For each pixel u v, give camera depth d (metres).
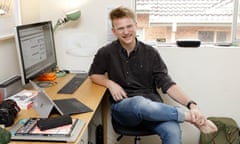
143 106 2.01
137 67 2.39
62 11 2.76
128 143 2.88
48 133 1.36
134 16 2.35
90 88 2.25
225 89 2.74
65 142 1.33
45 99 1.72
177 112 1.99
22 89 2.17
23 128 1.41
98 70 2.45
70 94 2.08
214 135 2.61
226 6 2.79
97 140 2.80
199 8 2.82
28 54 2.08
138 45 2.40
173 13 2.84
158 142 2.86
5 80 2.16
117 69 2.39
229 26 2.82
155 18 2.86
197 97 2.77
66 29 2.79
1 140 1.12
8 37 2.17
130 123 2.13
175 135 1.94
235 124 2.64
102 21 2.75
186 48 2.69
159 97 2.40
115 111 2.18
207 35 2.85
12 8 2.24
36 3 2.70
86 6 2.74
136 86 2.41
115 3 2.71
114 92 2.22
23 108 1.75
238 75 2.70
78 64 2.84
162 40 2.85
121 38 2.32
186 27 2.86
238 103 2.75
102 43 2.79
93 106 1.83
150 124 2.11
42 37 2.35
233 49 2.65
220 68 2.70
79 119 1.58
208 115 2.79
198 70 2.72
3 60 2.15
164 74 2.37
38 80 2.41
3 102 1.63
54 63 2.60
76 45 2.81
